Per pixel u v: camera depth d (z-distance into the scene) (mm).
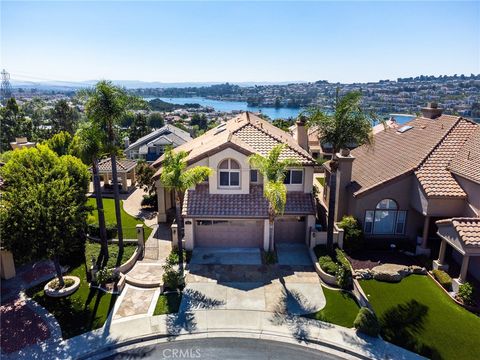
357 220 26047
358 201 25938
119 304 20125
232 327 18250
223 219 25719
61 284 21578
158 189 31156
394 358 16141
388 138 34125
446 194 23266
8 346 16953
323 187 37750
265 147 28406
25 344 17078
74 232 20797
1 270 22672
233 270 23656
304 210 26047
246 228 26578
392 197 25828
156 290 21500
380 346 16875
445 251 23156
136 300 20484
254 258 25297
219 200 26250
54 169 22297
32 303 20234
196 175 23078
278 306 19891
